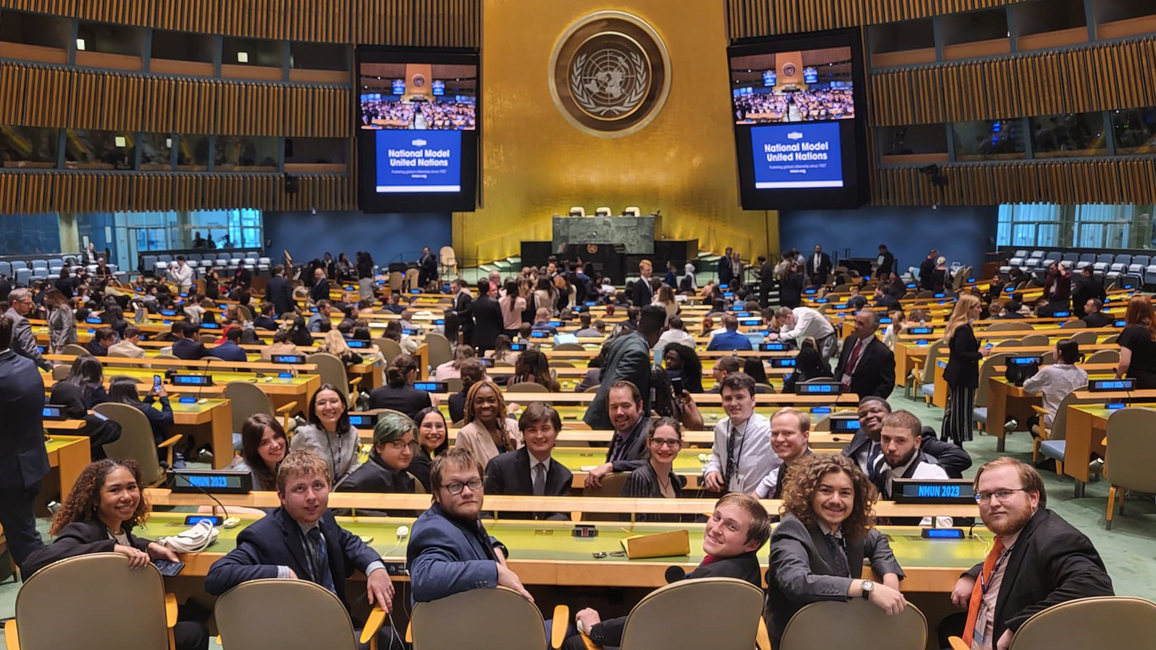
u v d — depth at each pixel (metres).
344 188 26.95
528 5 28.50
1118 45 21.34
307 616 3.52
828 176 23.77
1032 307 17.52
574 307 18.42
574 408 7.76
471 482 3.74
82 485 4.07
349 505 4.67
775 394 8.01
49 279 24.14
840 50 22.86
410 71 24.47
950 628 4.26
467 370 7.13
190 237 29.56
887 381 8.00
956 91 23.61
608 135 28.83
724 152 28.14
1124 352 8.48
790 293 19.58
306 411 9.62
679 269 27.20
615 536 4.51
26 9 21.19
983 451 9.78
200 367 10.15
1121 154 22.20
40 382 5.50
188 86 24.17
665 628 3.36
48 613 3.58
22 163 22.44
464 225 29.19
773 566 3.56
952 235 26.77
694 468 5.88
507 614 3.46
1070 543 3.46
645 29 28.14
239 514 4.70
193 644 4.12
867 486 3.67
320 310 14.16
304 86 25.55
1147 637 3.12
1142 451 6.89
